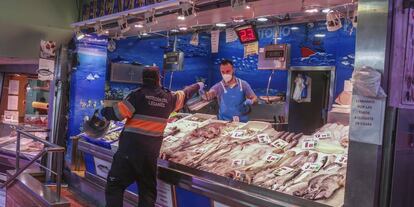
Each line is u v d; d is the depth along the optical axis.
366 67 2.49
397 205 2.59
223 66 7.63
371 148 2.50
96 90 7.41
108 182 4.18
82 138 6.36
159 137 4.20
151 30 6.61
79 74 7.18
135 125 4.10
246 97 7.60
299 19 5.26
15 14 6.86
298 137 3.95
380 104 2.46
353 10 4.09
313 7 4.13
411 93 2.64
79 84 7.19
